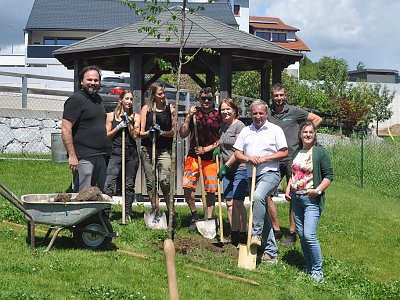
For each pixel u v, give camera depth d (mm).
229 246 6082
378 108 31000
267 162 5527
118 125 6516
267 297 4711
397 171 13570
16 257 4902
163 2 7355
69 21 31875
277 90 6320
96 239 5371
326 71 38562
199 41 8266
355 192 11789
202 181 6309
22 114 12320
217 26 8953
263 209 5504
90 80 5484
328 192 11070
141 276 4742
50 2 32938
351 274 5809
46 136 12555
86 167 5496
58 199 5297
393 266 6340
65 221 5148
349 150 14812
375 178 13398
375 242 7266
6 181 8953
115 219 6812
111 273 4703
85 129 5496
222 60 8367
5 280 4262
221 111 6215
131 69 8320
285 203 8516
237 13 39812
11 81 23047
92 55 8734
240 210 6105
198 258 5594
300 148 5559
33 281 4348
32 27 31188
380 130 35344
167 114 6410
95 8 33062
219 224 6508
